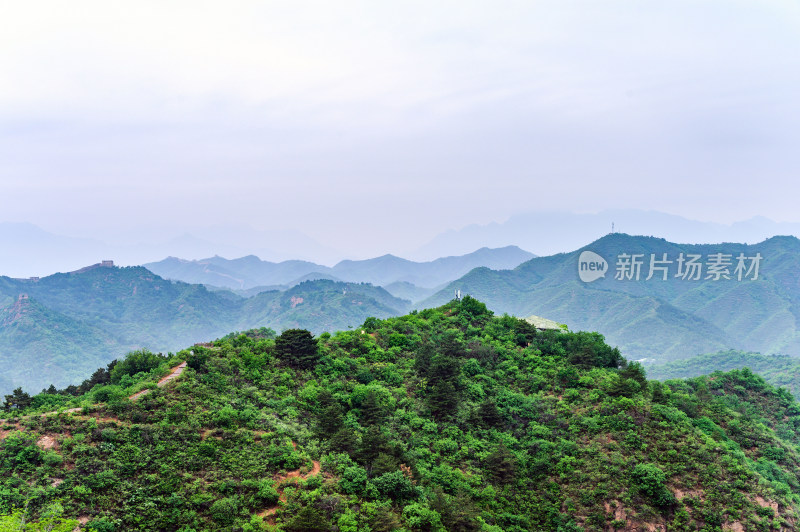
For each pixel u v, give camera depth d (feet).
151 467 183.42
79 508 161.38
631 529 212.84
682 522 213.87
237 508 176.04
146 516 165.78
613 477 228.22
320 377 280.10
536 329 379.76
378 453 211.61
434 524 186.60
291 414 236.84
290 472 197.77
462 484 220.84
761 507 218.18
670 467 230.89
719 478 226.58
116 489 171.22
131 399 217.77
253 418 223.30
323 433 224.53
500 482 233.35
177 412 211.82
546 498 228.02
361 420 252.62
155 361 296.71
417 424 254.27
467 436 253.44
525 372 316.60
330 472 201.16
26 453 172.35
